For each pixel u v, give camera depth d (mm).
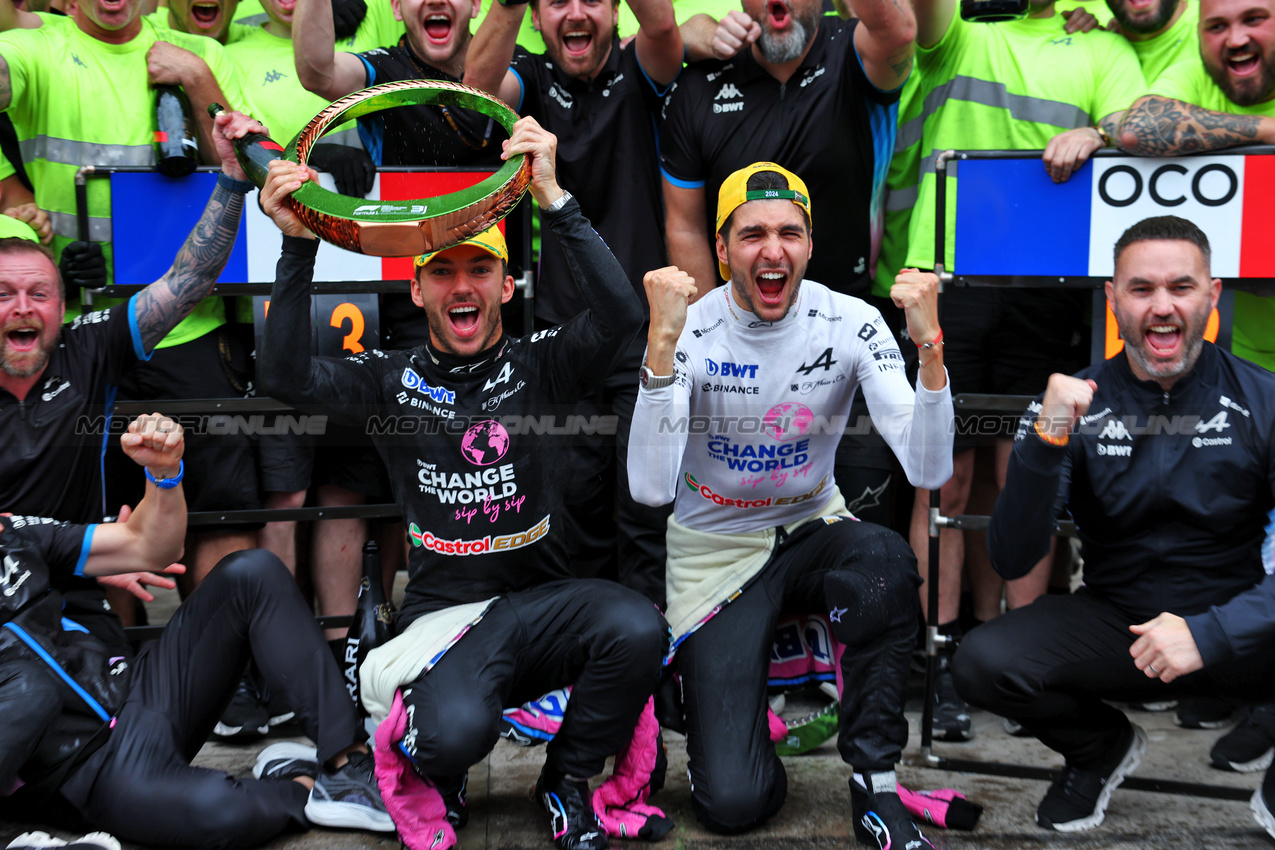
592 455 3311
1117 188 2814
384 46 3852
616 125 3227
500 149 3328
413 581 2459
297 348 2186
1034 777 2662
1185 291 2363
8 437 2480
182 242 3113
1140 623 2453
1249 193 2738
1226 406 2414
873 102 3182
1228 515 2400
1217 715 3035
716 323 2621
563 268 3238
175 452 2312
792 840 2318
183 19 3668
